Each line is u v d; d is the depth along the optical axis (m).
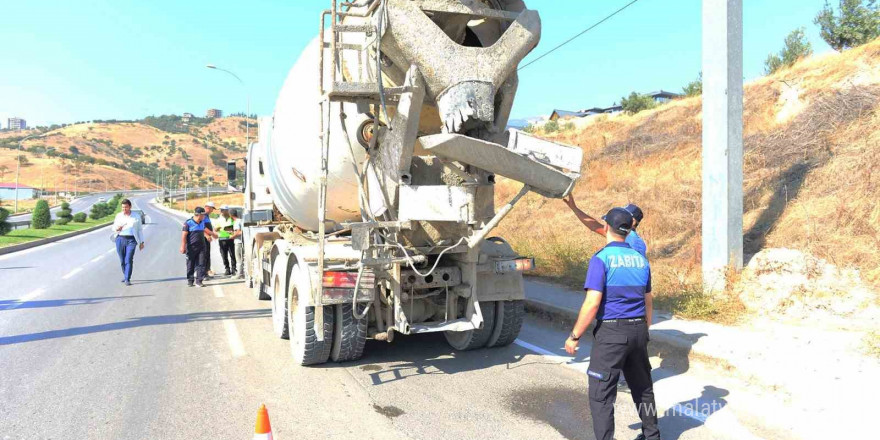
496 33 5.60
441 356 6.27
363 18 5.68
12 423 4.34
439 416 4.44
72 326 7.82
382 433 4.11
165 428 4.23
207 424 4.30
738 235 7.55
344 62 5.85
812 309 6.49
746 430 4.05
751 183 10.82
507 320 6.34
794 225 8.62
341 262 5.59
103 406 4.70
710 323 6.56
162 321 8.16
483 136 5.28
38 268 15.85
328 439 4.00
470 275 5.79
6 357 6.22
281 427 4.23
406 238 5.67
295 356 6.01
